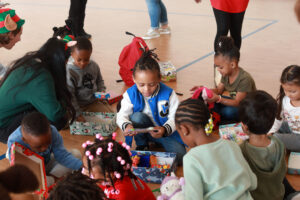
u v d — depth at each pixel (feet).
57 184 3.91
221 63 8.07
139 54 10.69
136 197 5.11
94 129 8.40
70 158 6.61
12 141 6.10
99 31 18.38
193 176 4.52
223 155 4.66
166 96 7.20
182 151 7.27
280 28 17.67
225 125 8.22
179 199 5.17
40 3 26.76
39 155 5.91
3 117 7.20
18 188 3.41
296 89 6.67
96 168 4.88
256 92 5.23
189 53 14.35
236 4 10.62
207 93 8.26
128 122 7.32
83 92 9.02
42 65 6.89
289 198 5.62
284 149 5.13
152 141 7.86
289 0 24.00
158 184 6.77
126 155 5.24
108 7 24.70
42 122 5.77
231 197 4.47
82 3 15.76
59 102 7.26
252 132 5.10
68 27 10.28
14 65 7.05
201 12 22.13
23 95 6.89
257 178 5.15
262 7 22.77
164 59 13.73
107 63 13.43
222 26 11.02
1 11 7.80
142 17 21.30
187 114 4.78
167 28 17.56
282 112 7.37
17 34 8.13
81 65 8.55
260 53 14.01
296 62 12.89
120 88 11.21
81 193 3.67
